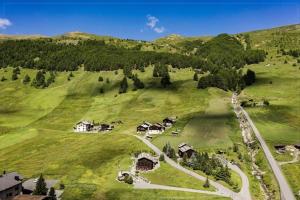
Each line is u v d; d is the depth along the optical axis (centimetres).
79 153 16375
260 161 14862
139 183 12550
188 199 11169
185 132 18800
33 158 16338
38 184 11269
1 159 16588
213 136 17862
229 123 19725
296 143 16275
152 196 11425
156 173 13462
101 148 16950
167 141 17638
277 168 13988
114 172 13688
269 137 17425
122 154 15862
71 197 11562
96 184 12612
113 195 11606
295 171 13512
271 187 12438
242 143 16988
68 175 13612
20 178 12169
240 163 14638
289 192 11950
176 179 12825
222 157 15088
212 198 11212
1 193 11162
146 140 18150
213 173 13338
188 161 14450
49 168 14588
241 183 12612
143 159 13925
